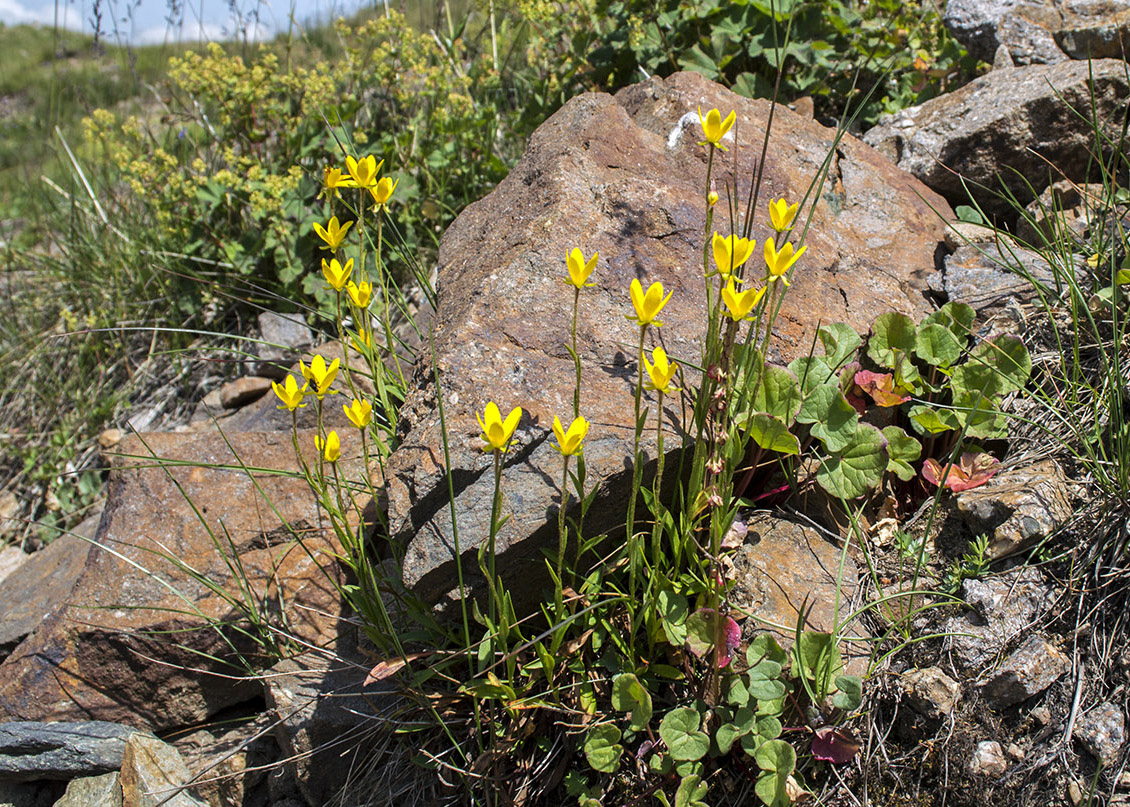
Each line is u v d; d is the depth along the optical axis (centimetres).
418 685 214
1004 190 320
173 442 317
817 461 239
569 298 246
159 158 432
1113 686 192
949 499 230
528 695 218
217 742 273
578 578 225
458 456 215
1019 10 367
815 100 391
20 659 281
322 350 366
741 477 232
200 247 444
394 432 253
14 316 517
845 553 204
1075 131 305
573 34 436
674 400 229
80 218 547
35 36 1800
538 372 231
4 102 1482
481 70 477
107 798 259
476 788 220
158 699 282
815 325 252
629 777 208
